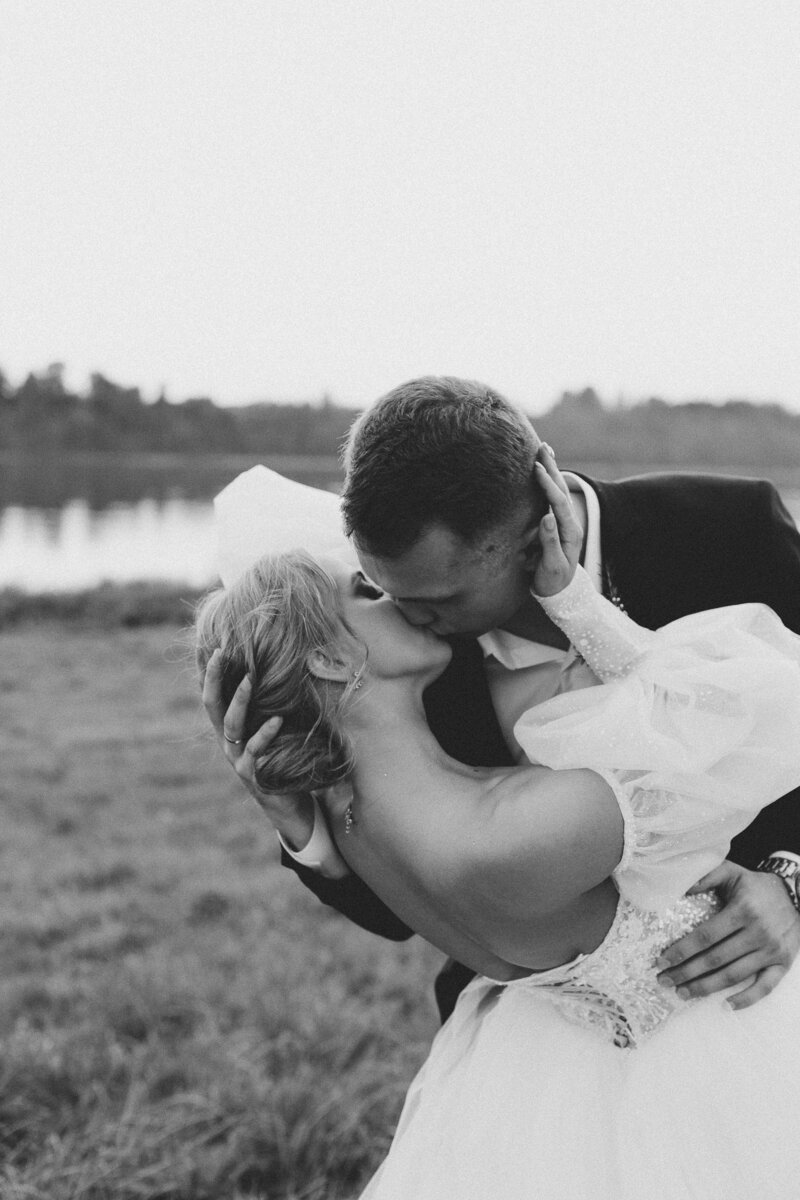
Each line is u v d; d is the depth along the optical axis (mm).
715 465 65438
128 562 31906
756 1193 1503
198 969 4438
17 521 46781
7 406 110500
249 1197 2834
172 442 111500
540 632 1660
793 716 1458
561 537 1510
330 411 91188
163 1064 3541
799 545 1828
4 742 9273
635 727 1434
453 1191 1611
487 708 1744
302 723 1502
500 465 1422
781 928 1591
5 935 5133
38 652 14406
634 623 1614
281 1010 3896
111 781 8055
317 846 1664
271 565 1565
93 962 4730
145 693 11586
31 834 6801
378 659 1534
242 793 7699
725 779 1455
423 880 1441
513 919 1415
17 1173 2889
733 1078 1551
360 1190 2924
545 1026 1665
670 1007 1571
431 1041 3730
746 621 1640
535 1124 1599
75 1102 3377
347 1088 3305
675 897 1476
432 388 1447
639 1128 1547
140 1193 2844
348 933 4984
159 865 6137
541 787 1418
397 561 1431
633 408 65562
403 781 1486
